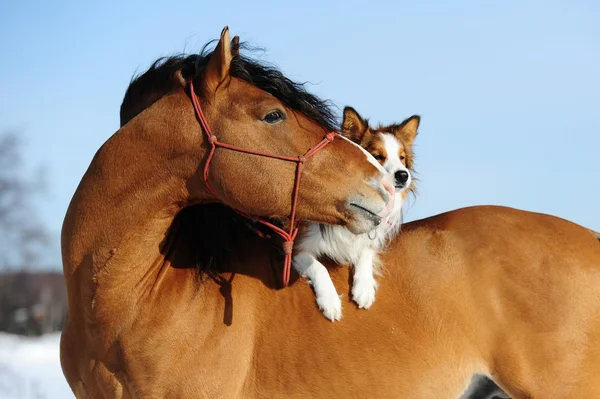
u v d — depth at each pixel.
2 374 11.76
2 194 29.42
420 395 4.39
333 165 4.01
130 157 4.12
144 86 4.49
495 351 4.43
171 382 4.17
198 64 4.19
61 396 9.84
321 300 4.40
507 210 4.83
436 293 4.51
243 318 4.34
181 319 4.21
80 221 4.16
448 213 4.95
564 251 4.52
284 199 4.02
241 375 4.32
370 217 4.01
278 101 4.06
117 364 4.20
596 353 4.39
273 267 4.56
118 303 4.15
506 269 4.50
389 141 6.00
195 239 4.43
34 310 27.19
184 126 4.05
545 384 4.36
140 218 4.13
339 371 4.33
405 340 4.40
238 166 4.00
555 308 4.39
